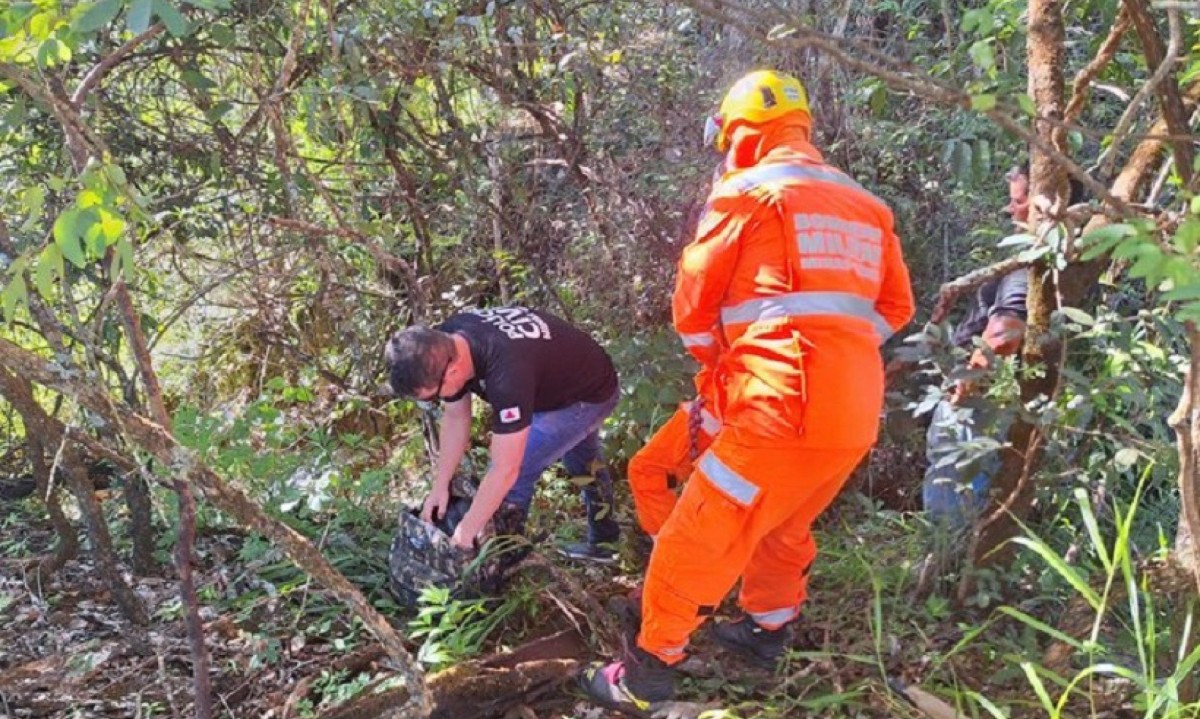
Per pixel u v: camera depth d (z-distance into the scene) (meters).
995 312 3.15
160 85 3.81
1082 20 3.98
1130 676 2.50
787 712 2.95
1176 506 3.62
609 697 2.97
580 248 4.69
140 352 2.28
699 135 4.53
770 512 2.69
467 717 2.94
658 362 4.10
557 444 3.44
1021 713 2.87
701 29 4.67
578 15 4.32
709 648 3.28
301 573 3.57
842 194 2.65
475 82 4.39
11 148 3.74
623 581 3.65
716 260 2.63
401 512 3.37
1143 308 3.52
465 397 3.32
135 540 3.67
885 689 2.99
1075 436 3.19
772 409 2.57
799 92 2.78
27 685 3.02
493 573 3.30
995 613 3.16
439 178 4.60
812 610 3.38
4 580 3.63
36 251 2.20
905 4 4.52
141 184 3.92
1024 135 1.65
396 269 4.00
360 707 2.84
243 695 3.04
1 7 1.87
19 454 4.70
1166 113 2.19
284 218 3.89
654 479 3.31
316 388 5.00
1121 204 1.65
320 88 3.52
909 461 4.24
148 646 3.23
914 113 4.60
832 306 2.56
